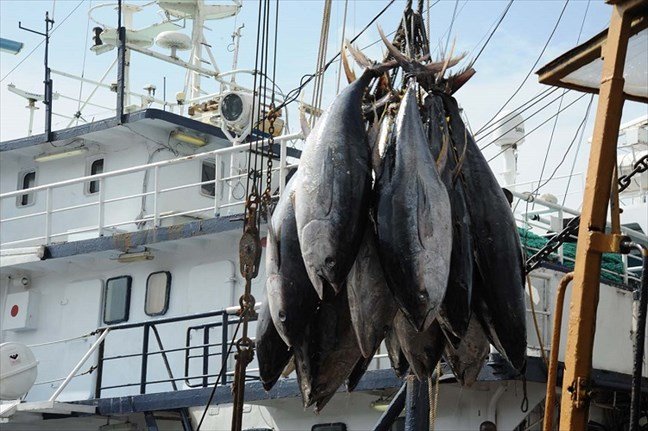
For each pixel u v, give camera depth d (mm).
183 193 15672
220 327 13516
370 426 11797
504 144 15398
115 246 14281
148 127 15641
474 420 11008
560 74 5891
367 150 5547
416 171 5297
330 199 5348
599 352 11164
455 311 5340
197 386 13031
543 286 11070
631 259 13781
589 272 4574
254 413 12875
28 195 17281
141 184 15695
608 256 12609
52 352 15352
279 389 11883
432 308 5098
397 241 5199
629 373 11445
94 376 14773
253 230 6488
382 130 5688
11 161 17547
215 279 13805
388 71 5855
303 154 5605
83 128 16016
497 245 5578
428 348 5598
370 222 5539
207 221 13516
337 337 5703
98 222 16109
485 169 5750
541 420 11172
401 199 5258
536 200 12664
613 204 4801
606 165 4680
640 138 15875
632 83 5785
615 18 4863
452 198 5531
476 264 5637
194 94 17859
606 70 4836
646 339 11781
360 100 5699
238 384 6375
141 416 13992
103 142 16266
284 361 5977
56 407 13016
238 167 15938
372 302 5441
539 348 10648
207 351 12508
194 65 17000
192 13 17906
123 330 14664
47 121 16562
